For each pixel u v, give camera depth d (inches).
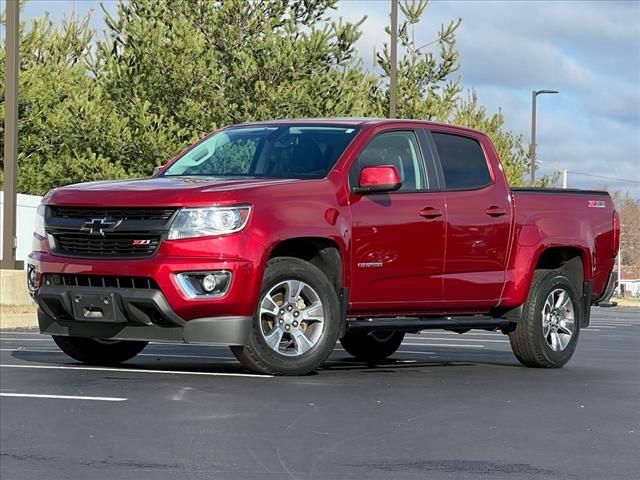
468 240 464.1
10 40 872.9
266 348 407.5
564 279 505.4
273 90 1245.1
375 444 286.4
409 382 417.4
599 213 528.4
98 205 405.4
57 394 361.1
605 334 896.9
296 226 410.0
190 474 248.4
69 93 1405.0
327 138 446.9
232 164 453.1
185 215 396.8
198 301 393.4
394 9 1255.5
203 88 1299.2
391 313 449.4
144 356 506.9
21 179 1355.8
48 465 256.5
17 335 654.5
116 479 243.0
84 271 402.9
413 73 1621.6
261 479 244.8
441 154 467.5
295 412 331.9
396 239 439.8
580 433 309.9
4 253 874.8
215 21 1304.1
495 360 544.1
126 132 1277.1
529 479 249.3
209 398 355.6
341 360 528.7
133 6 1358.3
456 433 305.1
